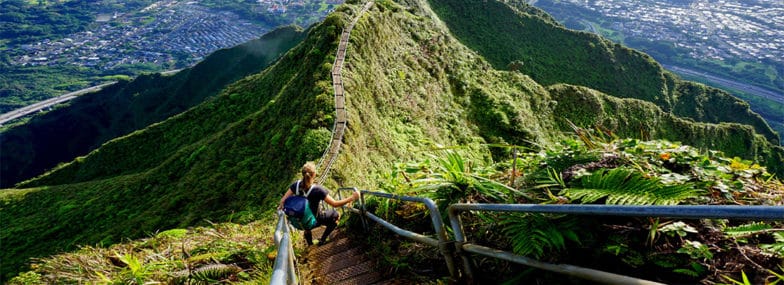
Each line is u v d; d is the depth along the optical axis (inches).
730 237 101.7
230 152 1263.5
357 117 1194.6
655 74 3292.3
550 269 104.7
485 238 147.3
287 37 4589.1
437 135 1515.7
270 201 818.8
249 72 4325.8
